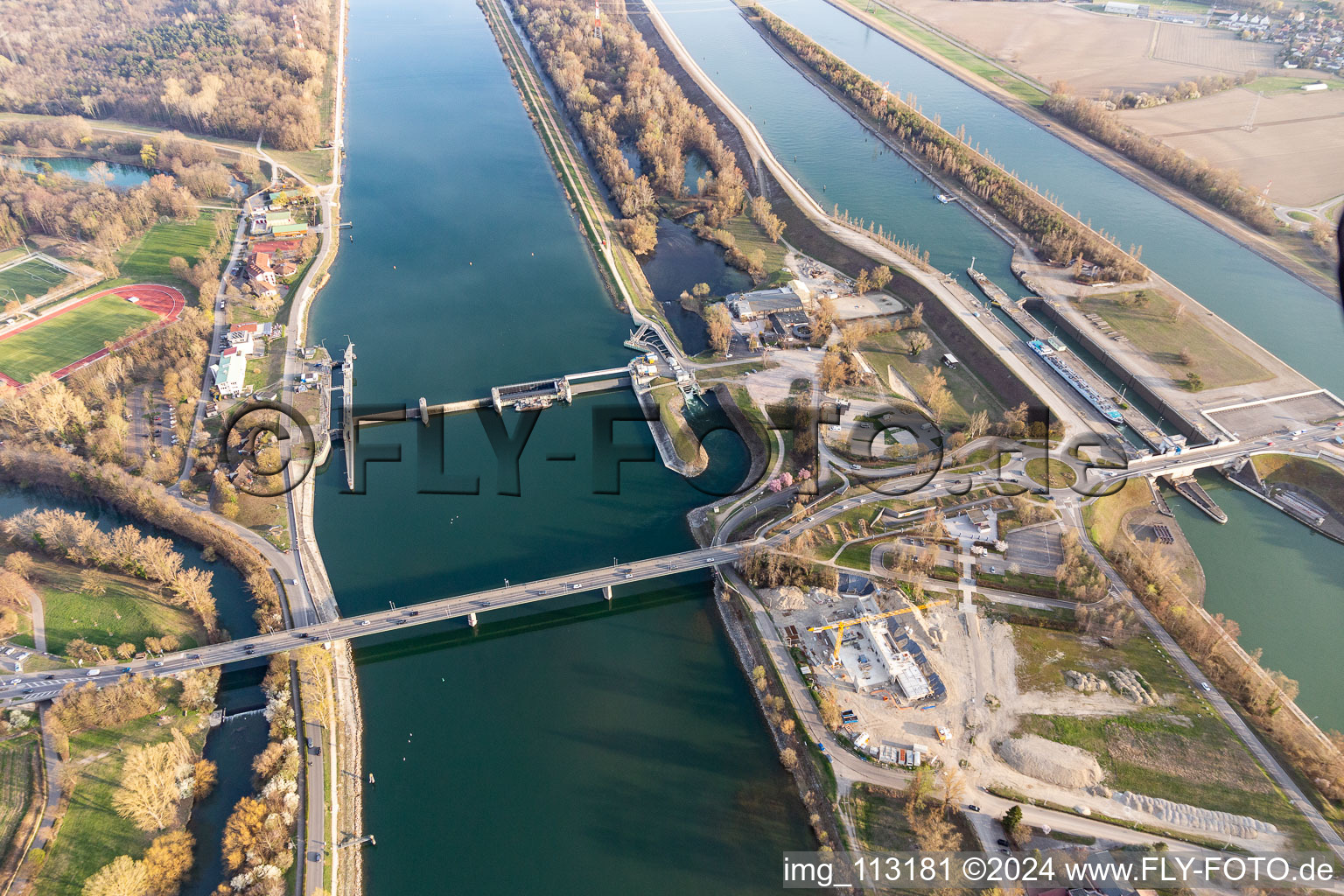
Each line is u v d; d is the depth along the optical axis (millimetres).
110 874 195375
